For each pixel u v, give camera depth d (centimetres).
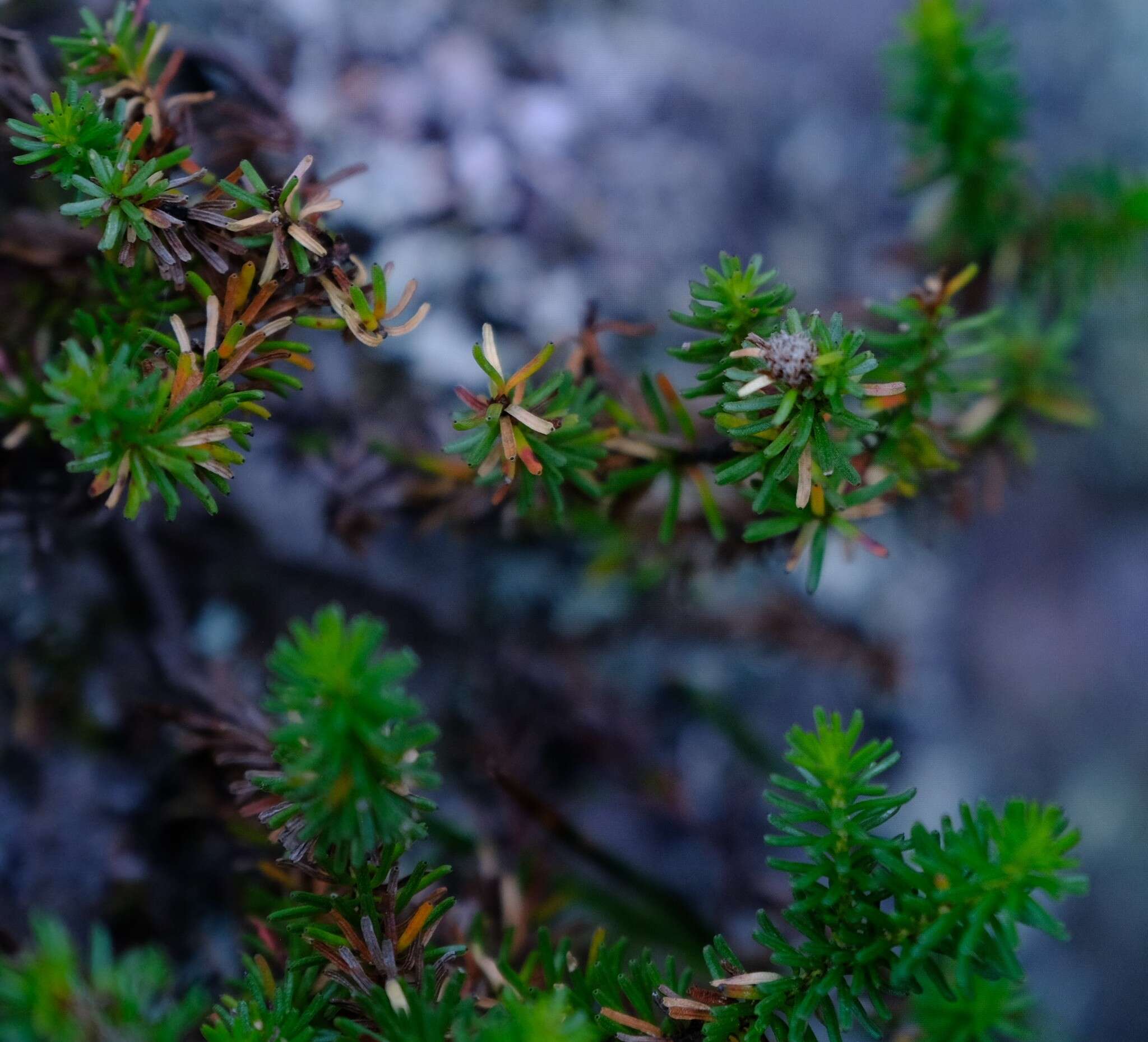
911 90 39
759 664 56
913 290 34
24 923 39
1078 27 70
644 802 49
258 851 36
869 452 34
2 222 36
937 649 63
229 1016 30
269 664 27
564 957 31
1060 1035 48
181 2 45
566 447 32
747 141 62
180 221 30
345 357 44
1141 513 68
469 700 46
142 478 29
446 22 54
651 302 55
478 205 51
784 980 30
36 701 40
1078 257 42
